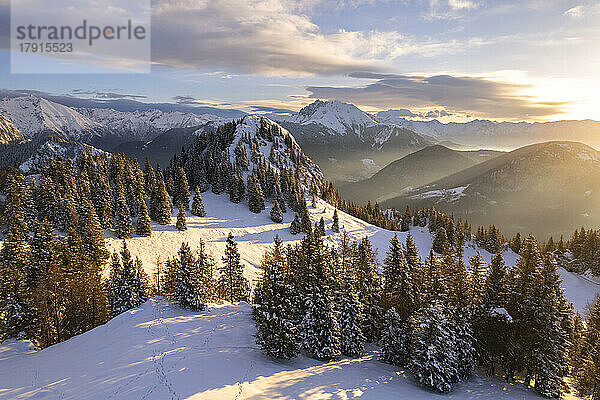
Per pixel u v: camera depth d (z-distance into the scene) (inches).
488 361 1456.7
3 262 1835.6
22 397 908.0
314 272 1359.5
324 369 1208.8
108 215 3373.5
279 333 1176.2
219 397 885.8
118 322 1478.8
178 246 3316.9
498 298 1400.1
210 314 1633.9
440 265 1626.5
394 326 1412.4
